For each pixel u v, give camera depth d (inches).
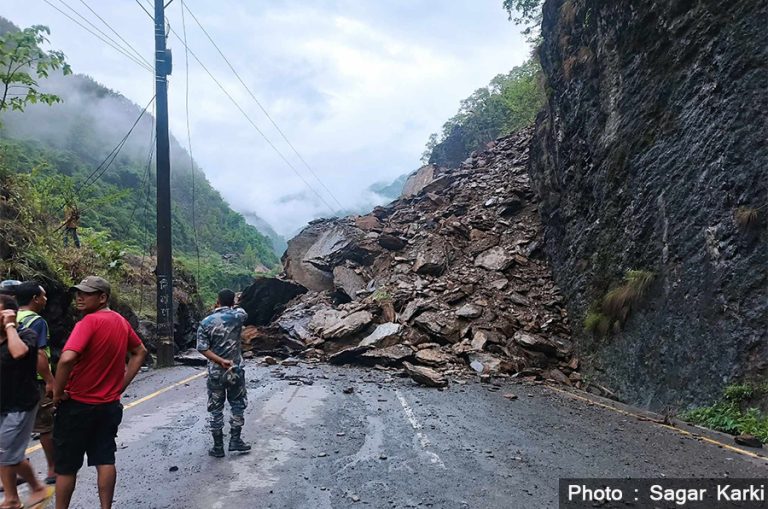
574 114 529.7
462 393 359.9
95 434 138.9
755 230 286.0
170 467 189.9
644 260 388.8
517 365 454.6
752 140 291.9
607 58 458.0
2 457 140.5
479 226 722.2
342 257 757.3
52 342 341.7
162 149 474.0
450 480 182.7
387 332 506.6
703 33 337.7
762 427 249.9
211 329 205.0
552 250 608.4
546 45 626.5
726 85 314.2
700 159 331.9
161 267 459.2
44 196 450.0
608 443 238.4
